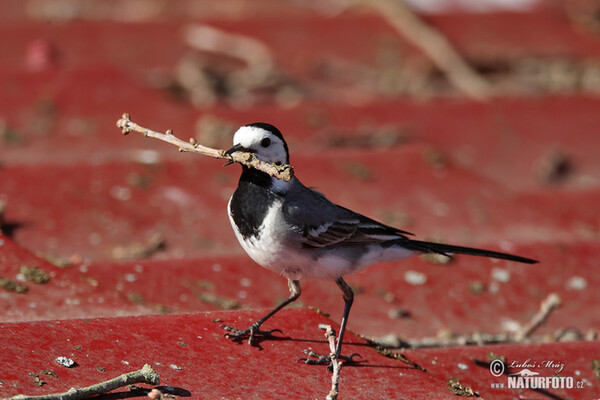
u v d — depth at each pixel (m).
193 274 10.58
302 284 10.92
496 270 11.52
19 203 12.40
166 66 22.27
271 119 17.61
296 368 7.81
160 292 10.06
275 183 8.35
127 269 10.36
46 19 24.86
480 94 21.50
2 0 26.97
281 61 22.78
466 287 11.20
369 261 8.66
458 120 18.41
